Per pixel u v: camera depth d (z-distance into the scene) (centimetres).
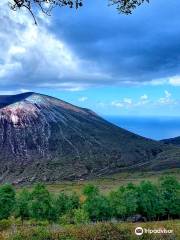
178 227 2461
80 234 2112
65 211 9731
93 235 2091
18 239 2133
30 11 1728
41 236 2130
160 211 10988
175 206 11106
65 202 9944
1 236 2203
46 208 9581
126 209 10256
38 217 9506
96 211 9769
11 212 9862
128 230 2216
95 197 9925
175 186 11156
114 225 2245
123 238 2091
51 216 9581
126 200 10325
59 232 2169
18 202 9925
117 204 10138
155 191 11119
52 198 10144
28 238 2123
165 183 11269
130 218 10444
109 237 2083
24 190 10494
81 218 8706
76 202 10156
